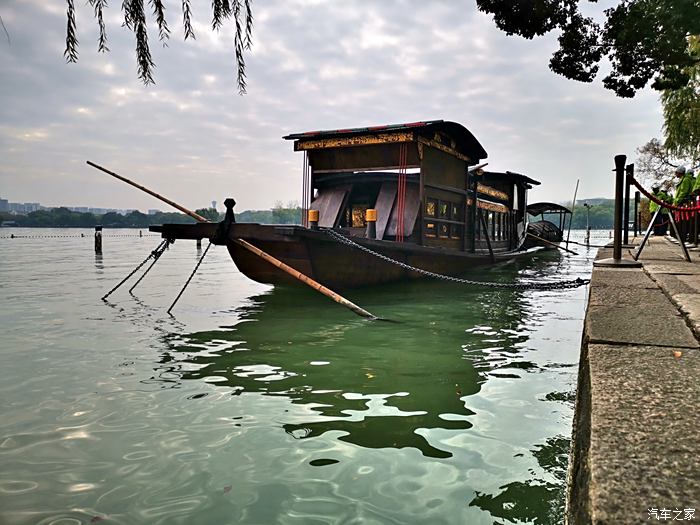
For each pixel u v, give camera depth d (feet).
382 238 46.65
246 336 22.43
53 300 33.78
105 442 10.99
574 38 31.83
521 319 27.27
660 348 8.25
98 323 25.58
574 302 34.19
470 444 10.77
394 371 16.67
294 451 10.47
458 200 54.39
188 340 21.56
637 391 6.08
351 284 38.19
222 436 11.28
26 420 12.30
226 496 8.67
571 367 17.20
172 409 13.05
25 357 18.56
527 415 12.55
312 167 47.96
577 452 6.28
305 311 29.71
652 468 4.12
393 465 9.80
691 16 28.12
